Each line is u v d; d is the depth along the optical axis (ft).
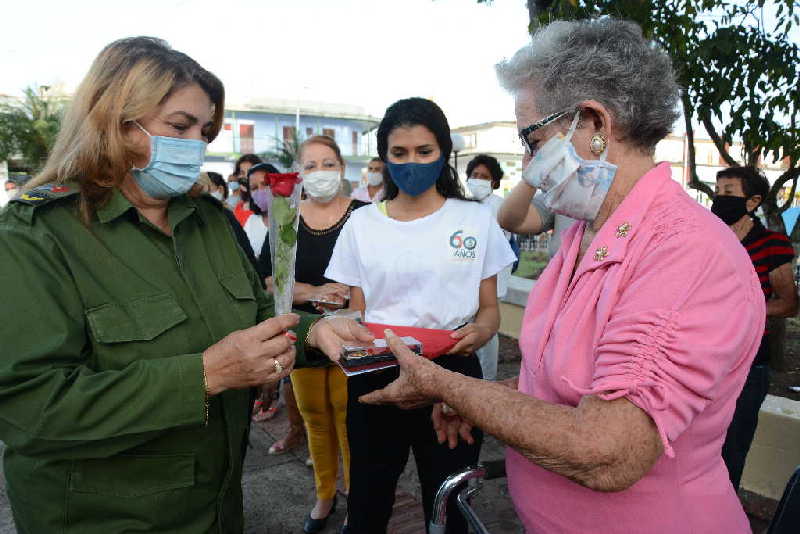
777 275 8.11
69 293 3.73
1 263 3.52
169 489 4.06
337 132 126.21
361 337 5.11
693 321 2.93
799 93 13.23
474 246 6.57
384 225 6.77
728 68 13.07
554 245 10.51
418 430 6.16
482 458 10.75
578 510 3.59
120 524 3.96
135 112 3.93
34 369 3.49
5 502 9.43
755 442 9.37
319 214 9.10
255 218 13.91
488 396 3.37
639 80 3.44
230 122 116.26
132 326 3.93
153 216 4.58
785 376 13.47
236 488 4.70
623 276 3.33
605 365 3.10
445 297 6.55
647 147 3.69
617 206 3.73
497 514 8.98
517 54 3.92
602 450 2.89
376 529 6.35
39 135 60.49
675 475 3.33
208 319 4.37
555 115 3.66
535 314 4.22
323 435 8.66
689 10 12.32
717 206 8.83
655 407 2.86
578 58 3.53
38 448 3.58
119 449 3.71
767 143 13.51
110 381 3.55
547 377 3.73
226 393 4.42
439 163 6.50
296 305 8.66
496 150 96.12
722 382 3.28
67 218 3.91
